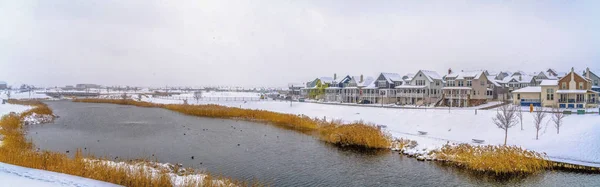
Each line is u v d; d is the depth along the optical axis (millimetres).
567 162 32375
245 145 44469
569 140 37469
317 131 56938
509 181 29562
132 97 167750
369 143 43438
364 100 102062
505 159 32125
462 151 35562
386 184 29078
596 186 27688
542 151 36344
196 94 151125
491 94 90750
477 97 84188
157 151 39719
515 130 44688
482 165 32625
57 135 50156
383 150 41656
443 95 86438
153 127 60312
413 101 93938
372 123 57000
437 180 30094
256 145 44562
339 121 58625
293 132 55844
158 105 106812
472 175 31359
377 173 32125
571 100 66375
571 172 31312
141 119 72562
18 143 38094
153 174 25766
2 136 41656
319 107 85062
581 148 35250
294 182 29188
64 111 89938
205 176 26266
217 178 27719
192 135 51875
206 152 39750
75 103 124688
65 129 56531
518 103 74688
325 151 41188
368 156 38562
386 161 36438
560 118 42625
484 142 41469
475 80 84375
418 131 49094
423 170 33031
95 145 42812
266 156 38281
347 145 44656
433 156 36750
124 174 24031
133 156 36594
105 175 23625
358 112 70938
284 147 43406
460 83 86562
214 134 53094
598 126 38750
